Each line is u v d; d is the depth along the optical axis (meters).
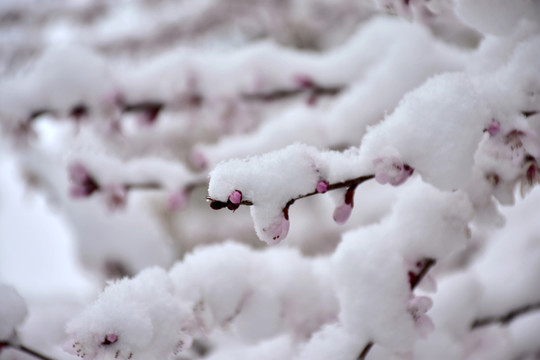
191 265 0.56
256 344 0.62
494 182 0.53
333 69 0.85
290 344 0.60
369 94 0.71
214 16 1.95
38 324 0.74
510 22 0.53
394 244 0.54
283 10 1.90
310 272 0.59
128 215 1.15
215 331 0.57
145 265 1.14
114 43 1.95
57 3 2.02
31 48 2.06
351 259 0.54
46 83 0.84
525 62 0.51
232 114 0.90
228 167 0.48
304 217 1.76
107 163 0.76
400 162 0.49
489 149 0.51
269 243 0.49
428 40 0.71
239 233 1.95
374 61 0.83
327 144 0.75
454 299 0.65
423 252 0.54
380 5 0.55
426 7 0.54
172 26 1.96
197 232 1.92
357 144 0.73
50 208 1.29
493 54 0.55
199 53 0.89
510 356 0.72
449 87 0.50
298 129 0.76
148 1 1.99
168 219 1.87
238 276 0.56
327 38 2.01
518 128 0.50
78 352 0.49
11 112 0.84
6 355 0.58
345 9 1.73
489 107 0.50
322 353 0.54
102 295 0.51
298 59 0.87
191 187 0.78
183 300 0.54
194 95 0.88
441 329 0.64
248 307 0.57
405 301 0.53
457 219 0.54
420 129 0.49
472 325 0.67
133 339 0.50
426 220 0.54
